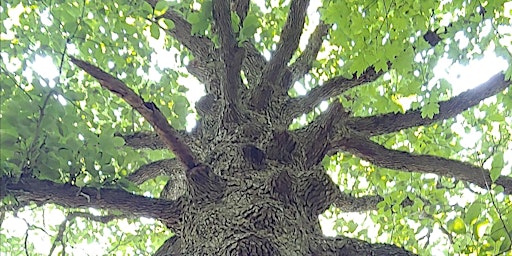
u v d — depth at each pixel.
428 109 3.92
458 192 5.76
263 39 5.84
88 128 3.55
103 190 3.32
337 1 3.68
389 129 4.28
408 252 3.38
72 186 3.23
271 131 3.77
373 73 4.39
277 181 3.38
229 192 3.35
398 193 4.83
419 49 4.05
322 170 3.77
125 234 6.43
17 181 3.06
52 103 3.07
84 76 4.99
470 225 3.07
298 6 4.22
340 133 4.05
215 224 3.15
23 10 4.36
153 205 3.39
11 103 2.98
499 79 4.11
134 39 5.05
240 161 3.54
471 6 3.74
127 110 4.96
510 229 2.79
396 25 3.58
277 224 3.14
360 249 3.36
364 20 3.53
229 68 3.67
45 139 3.10
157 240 6.50
